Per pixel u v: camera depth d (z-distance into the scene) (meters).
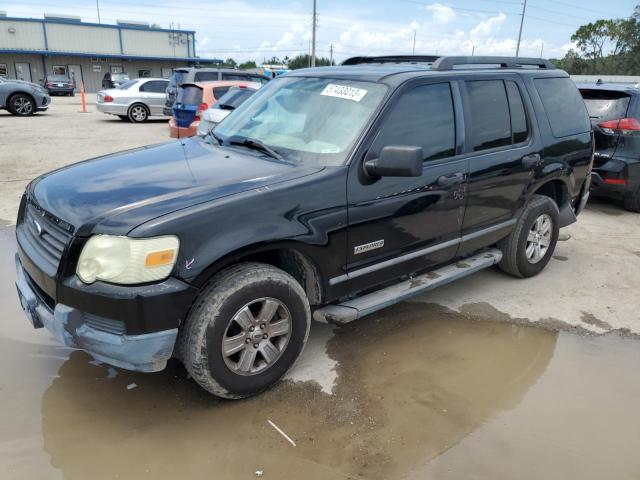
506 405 3.04
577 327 4.00
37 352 3.44
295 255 3.12
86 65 46.03
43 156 10.19
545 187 4.91
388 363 3.44
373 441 2.71
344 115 3.39
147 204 2.66
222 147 3.63
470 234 4.01
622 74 67.69
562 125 4.74
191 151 3.61
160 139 13.17
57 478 2.42
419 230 3.57
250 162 3.26
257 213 2.75
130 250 2.46
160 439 2.69
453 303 4.35
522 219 4.48
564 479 2.50
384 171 3.04
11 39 42.75
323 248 3.02
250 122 3.82
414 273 3.86
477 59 4.07
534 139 4.40
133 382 3.15
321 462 2.56
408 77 3.51
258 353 2.98
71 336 2.62
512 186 4.23
